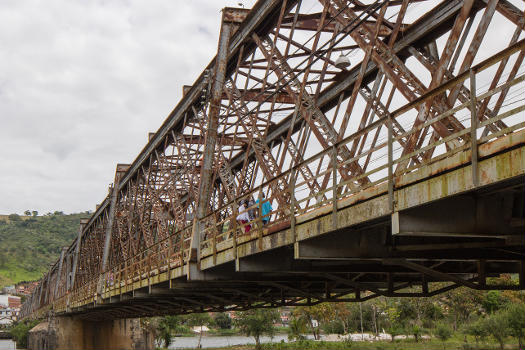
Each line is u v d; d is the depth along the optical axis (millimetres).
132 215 38562
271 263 15180
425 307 87688
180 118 27734
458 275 18250
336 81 17484
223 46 21000
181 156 27328
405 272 15812
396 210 9133
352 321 101438
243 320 79250
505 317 57125
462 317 81188
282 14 17578
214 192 27703
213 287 21062
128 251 37812
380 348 65438
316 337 90688
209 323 146875
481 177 7512
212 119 20812
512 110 7023
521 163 6922
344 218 10602
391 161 9312
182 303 29812
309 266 15367
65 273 77938
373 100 13820
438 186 8266
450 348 61219
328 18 18078
